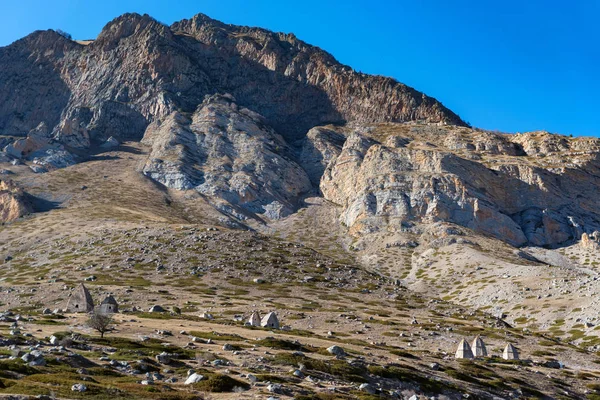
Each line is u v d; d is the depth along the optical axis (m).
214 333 80.25
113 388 38.97
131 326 81.38
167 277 166.88
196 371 49.25
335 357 69.06
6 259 192.12
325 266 197.88
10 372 41.31
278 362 59.25
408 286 196.00
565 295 156.62
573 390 77.81
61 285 148.75
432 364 75.25
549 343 116.62
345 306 146.62
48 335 65.44
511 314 154.25
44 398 33.81
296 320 119.19
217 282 165.00
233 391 43.78
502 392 68.50
